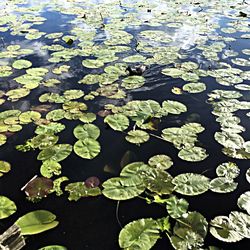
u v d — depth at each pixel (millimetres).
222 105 3555
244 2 8289
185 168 2695
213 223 2156
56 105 3570
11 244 1926
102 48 5164
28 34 5801
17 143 2965
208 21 6637
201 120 3344
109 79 4156
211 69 4461
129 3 8133
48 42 5461
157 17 6863
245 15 6945
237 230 2100
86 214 2260
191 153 2818
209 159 2799
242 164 2742
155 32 5895
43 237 2084
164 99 3734
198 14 7125
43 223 2137
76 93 3789
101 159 2785
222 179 2529
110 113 3404
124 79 4180
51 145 2908
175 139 2998
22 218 2150
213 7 7801
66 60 4730
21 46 5285
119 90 3891
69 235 2104
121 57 4867
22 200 2369
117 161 2766
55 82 4082
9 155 2828
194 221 2152
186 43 5418
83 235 2107
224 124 3227
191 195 2410
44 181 2510
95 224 2188
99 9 7516
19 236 1963
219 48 5188
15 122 3232
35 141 2961
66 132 3123
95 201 2361
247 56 4910
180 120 3332
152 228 2092
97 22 6512
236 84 4051
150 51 5070
